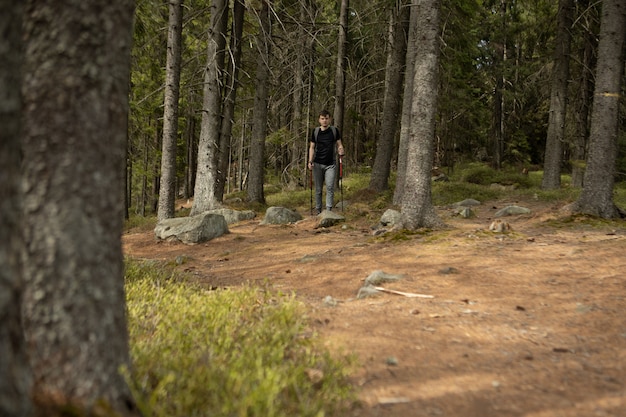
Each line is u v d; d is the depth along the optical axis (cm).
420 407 267
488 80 2902
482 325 408
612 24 915
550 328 395
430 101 848
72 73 224
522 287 516
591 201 924
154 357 297
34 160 222
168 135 1272
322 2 2170
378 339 379
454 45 1766
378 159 1738
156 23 1522
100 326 229
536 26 2003
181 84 1783
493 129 2992
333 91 2308
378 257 701
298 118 2055
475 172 2339
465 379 303
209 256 902
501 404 267
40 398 212
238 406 223
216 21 1327
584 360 326
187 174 2950
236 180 3653
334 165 1166
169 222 1122
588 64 1822
